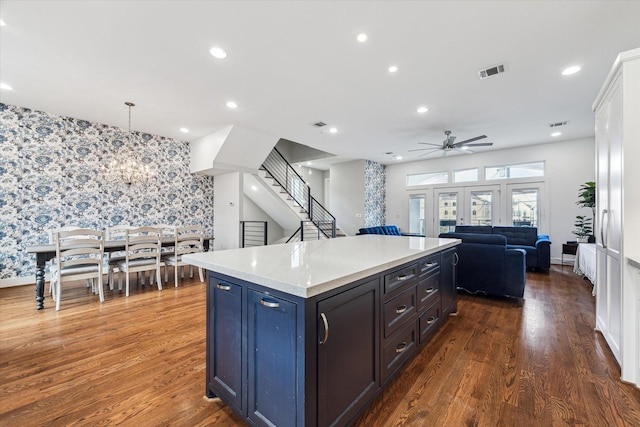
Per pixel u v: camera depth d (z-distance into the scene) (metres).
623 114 1.96
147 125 5.13
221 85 3.46
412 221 8.59
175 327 2.81
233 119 4.74
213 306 1.70
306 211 8.42
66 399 1.72
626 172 1.95
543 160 6.42
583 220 5.93
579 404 1.68
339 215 8.84
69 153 4.76
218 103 4.04
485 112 4.38
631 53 1.93
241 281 1.50
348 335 1.45
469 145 5.07
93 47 2.67
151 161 5.75
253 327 1.43
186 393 1.79
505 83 3.40
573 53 2.76
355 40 2.56
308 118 4.67
